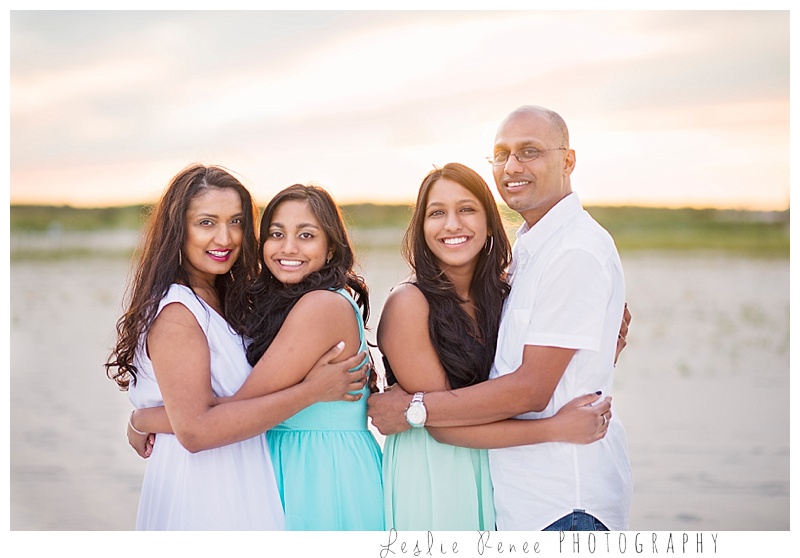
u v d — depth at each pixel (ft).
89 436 22.34
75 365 27.91
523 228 8.70
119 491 19.57
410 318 7.93
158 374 7.50
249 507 7.71
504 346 8.09
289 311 7.82
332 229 7.97
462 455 8.09
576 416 7.66
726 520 17.04
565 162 8.43
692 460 20.29
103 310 33.45
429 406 7.70
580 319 7.69
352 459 7.91
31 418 23.49
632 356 29.09
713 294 34.35
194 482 7.72
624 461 8.32
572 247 7.82
